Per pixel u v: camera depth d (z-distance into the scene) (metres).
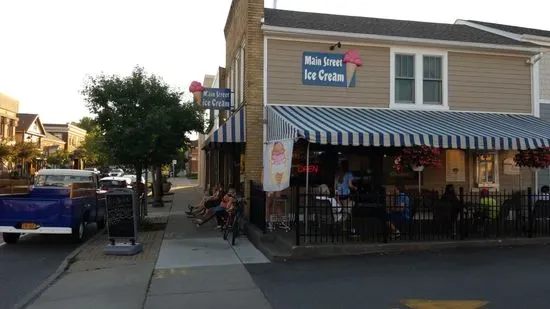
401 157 11.92
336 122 12.02
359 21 16.11
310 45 13.91
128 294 7.44
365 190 14.30
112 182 26.44
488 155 15.33
